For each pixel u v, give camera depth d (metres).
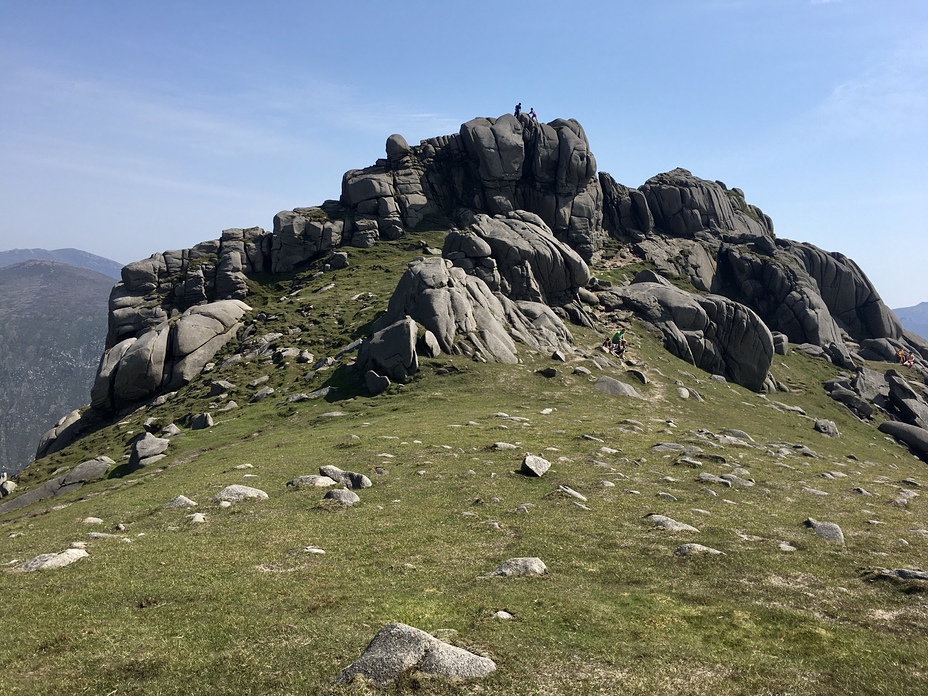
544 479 32.41
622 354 81.75
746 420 69.19
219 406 67.69
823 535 24.16
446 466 35.41
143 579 17.70
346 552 20.69
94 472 52.06
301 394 65.62
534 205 135.62
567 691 11.48
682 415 63.31
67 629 14.04
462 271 80.44
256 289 112.75
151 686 11.53
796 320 131.12
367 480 31.47
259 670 12.10
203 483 33.97
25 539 25.20
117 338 106.00
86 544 22.52
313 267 118.31
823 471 41.53
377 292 99.56
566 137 137.38
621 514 26.14
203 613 15.07
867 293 149.12
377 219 127.94
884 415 93.75
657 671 12.34
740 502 30.03
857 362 121.75
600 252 139.25
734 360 96.12
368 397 62.84
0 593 16.47
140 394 82.56
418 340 69.69
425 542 21.89
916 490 38.31
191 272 112.00
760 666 12.61
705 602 16.36
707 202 158.62
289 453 41.66
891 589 17.52
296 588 16.88
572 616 14.94
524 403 59.97
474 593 16.45
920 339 150.62
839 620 15.39
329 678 11.82
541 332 80.44
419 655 12.09
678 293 100.94
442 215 135.50
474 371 67.38
